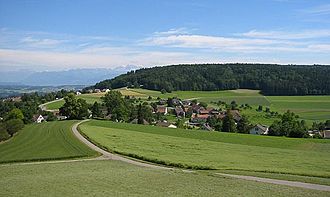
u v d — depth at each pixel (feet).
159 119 558.56
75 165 147.54
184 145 231.50
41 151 198.29
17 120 306.76
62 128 310.65
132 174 119.55
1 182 101.35
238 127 449.89
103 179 108.06
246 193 95.35
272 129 398.42
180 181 108.99
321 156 205.05
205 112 583.99
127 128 339.77
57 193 88.53
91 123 373.61
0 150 211.20
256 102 643.86
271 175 134.10
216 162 164.96
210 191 96.37
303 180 123.85
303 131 381.60
